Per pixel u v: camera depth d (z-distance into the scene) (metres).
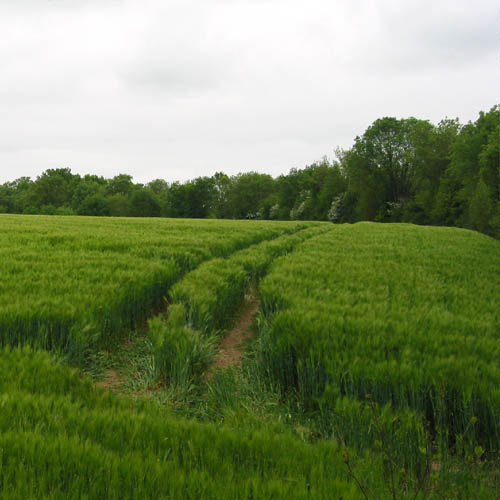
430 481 2.46
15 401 3.14
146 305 7.54
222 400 4.40
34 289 6.50
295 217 87.88
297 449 2.94
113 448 2.71
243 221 37.50
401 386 3.78
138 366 5.54
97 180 144.38
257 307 9.55
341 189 81.00
